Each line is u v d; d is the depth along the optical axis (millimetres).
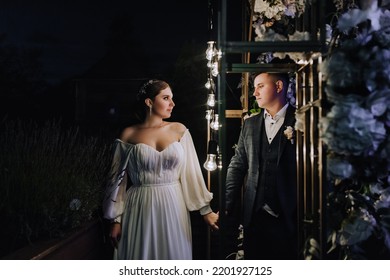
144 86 3744
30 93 17625
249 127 3701
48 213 3367
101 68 16297
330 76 2510
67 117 16828
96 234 4109
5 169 3350
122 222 3666
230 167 3822
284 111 3549
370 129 2424
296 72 3145
